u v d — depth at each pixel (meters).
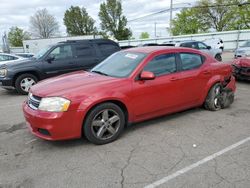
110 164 3.46
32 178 3.16
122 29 58.16
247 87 8.41
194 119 5.18
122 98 4.12
